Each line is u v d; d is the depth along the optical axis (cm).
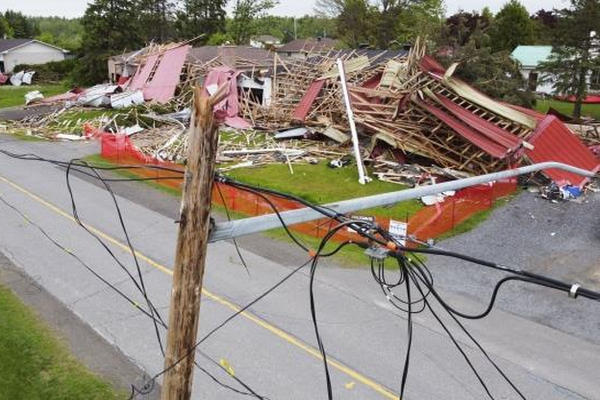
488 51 3350
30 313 1236
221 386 995
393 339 1161
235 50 4947
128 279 1427
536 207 2062
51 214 1908
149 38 7806
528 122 2436
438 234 1803
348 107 2812
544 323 1247
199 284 487
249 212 1981
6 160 2720
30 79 7125
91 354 1088
